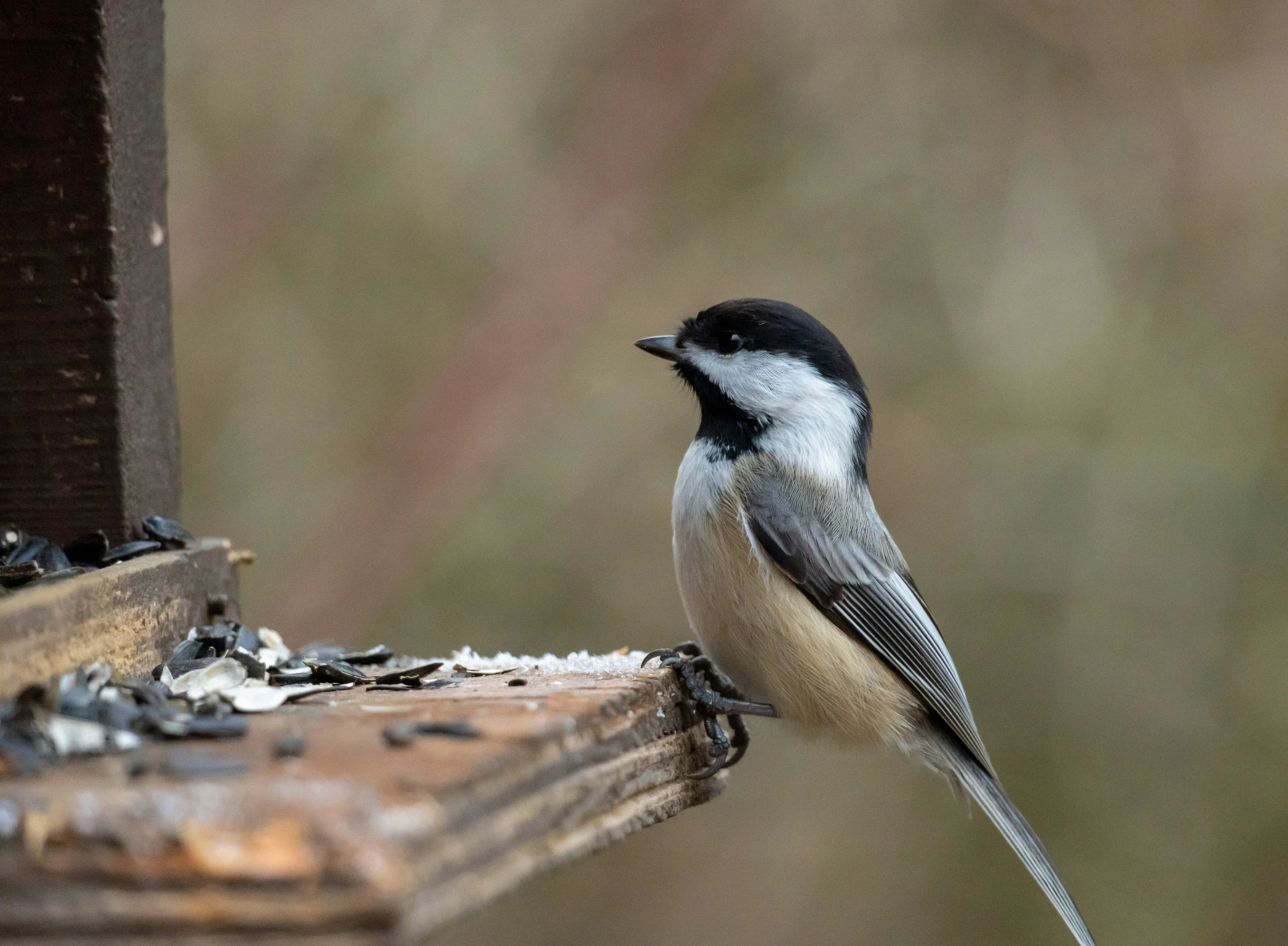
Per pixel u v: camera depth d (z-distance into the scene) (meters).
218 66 12.71
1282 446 12.95
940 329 13.21
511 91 13.26
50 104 6.07
